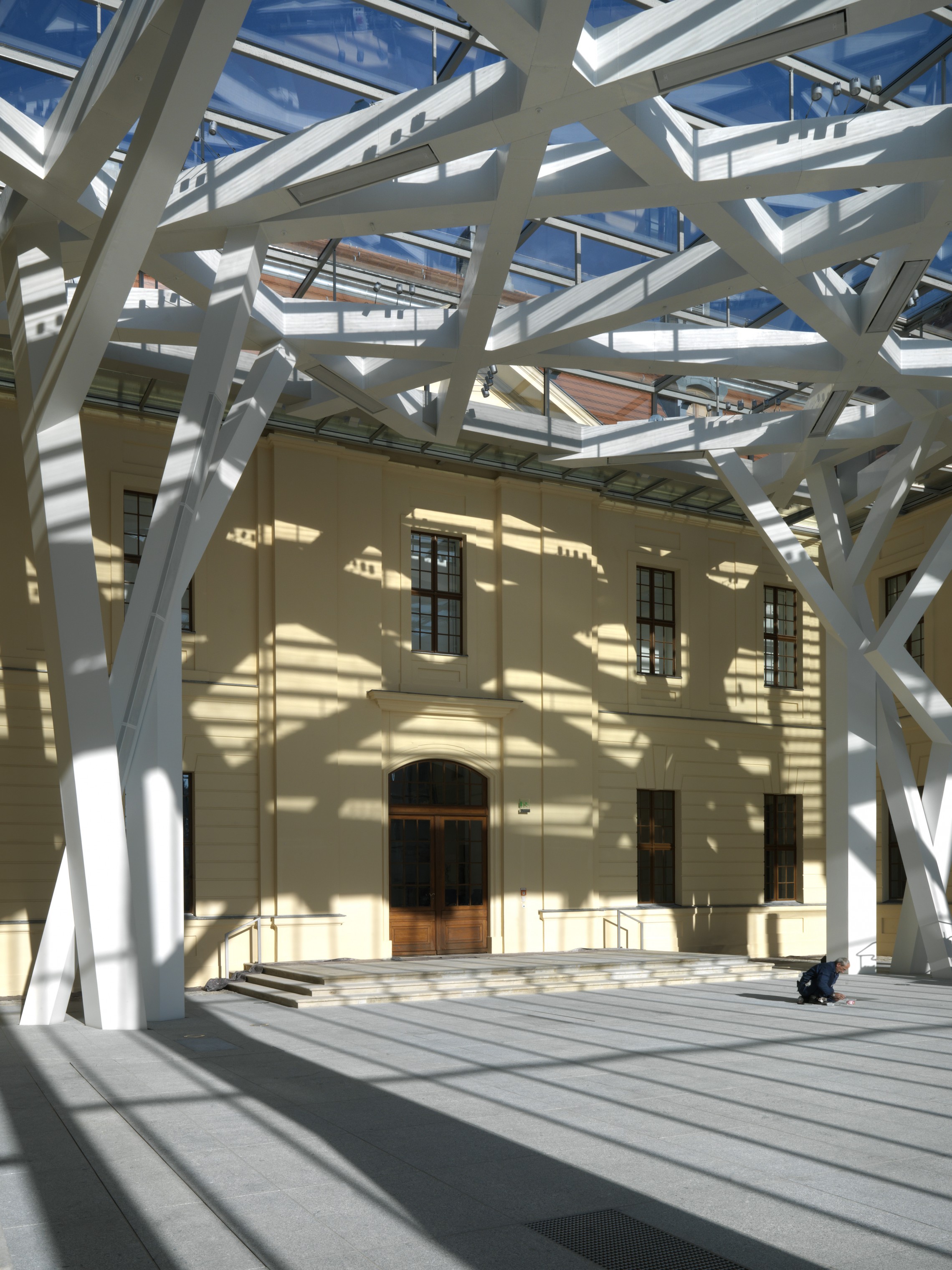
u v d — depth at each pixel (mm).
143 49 9266
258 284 12422
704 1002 15328
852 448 19922
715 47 9031
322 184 11180
